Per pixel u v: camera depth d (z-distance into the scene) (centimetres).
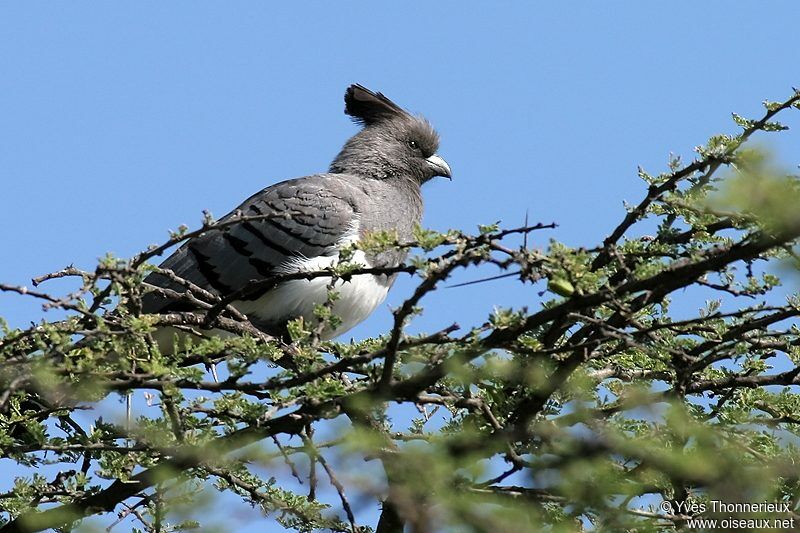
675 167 1105
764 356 1199
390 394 1038
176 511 1071
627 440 829
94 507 1159
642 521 936
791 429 1127
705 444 796
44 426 1150
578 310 1019
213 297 1195
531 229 966
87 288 1041
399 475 768
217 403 1082
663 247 1116
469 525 711
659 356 1073
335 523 1169
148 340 1134
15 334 1052
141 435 1031
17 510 1191
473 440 849
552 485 808
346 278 1123
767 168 766
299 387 1128
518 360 1038
